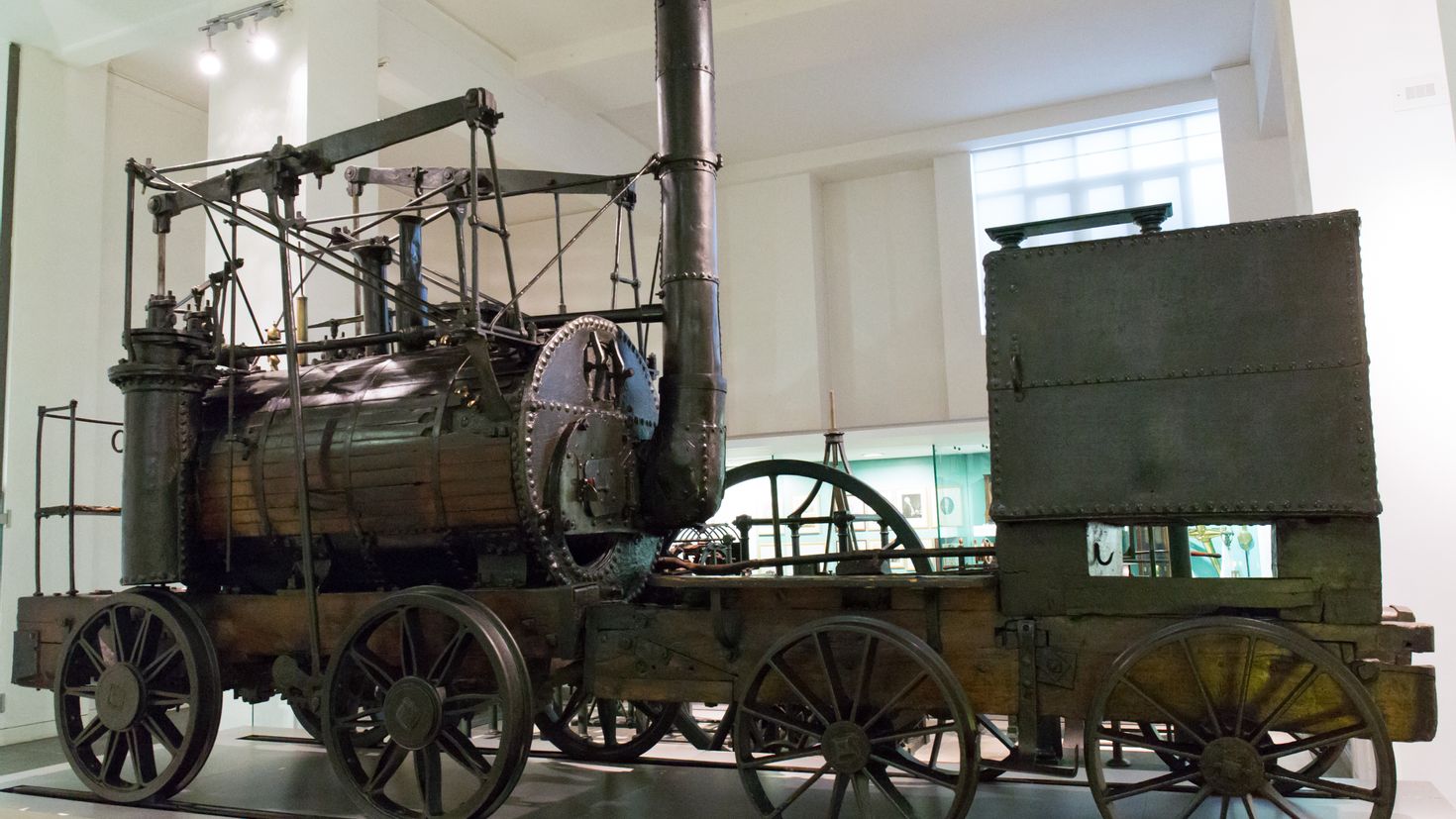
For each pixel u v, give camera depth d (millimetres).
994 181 15789
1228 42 13102
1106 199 15172
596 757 6816
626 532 5887
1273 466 4309
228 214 5957
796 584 4895
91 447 11898
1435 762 5988
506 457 5246
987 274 4855
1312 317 4332
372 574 5891
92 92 12164
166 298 6129
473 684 5352
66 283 11750
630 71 13164
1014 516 4668
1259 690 4254
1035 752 4582
